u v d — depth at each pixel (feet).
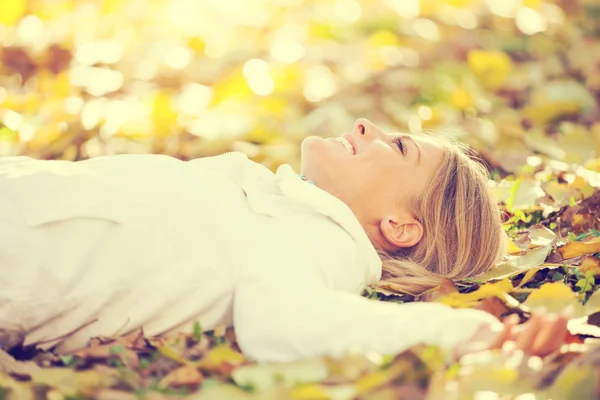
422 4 23.89
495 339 6.85
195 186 8.10
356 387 6.31
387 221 8.92
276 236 7.77
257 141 15.67
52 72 19.76
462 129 16.31
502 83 19.30
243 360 7.18
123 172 8.16
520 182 12.13
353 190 8.84
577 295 8.48
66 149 14.89
